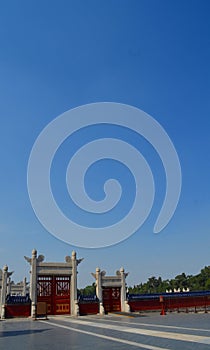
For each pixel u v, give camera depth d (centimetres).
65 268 4791
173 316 3975
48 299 4622
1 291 4431
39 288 4616
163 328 2311
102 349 1439
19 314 4388
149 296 5172
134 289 14200
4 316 4297
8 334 2270
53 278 4725
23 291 7088
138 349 1402
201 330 2089
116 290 5119
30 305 4472
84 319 3825
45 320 3950
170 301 5200
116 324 2869
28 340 1884
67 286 4781
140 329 2295
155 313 4703
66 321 3572
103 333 2131
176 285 12712
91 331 2308
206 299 5388
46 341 1812
